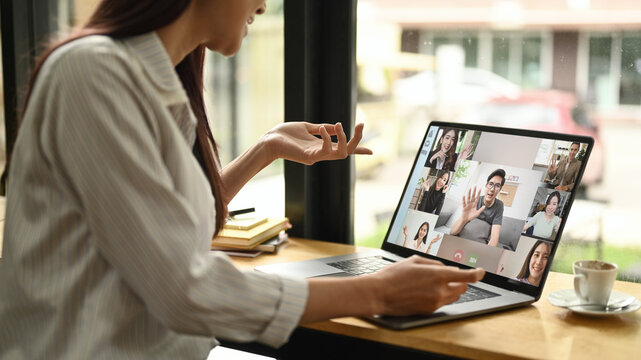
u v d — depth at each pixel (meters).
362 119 1.72
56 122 0.80
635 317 1.12
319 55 1.70
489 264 1.25
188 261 0.80
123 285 0.85
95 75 0.79
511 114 1.58
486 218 1.28
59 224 0.84
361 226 1.77
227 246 1.49
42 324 0.88
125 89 0.81
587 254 1.53
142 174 0.79
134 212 0.78
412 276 0.99
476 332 1.04
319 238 1.78
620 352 0.97
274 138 1.39
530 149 1.26
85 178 0.78
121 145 0.78
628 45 1.45
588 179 1.52
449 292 1.03
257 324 0.86
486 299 1.16
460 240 1.31
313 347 1.22
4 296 0.90
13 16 1.83
